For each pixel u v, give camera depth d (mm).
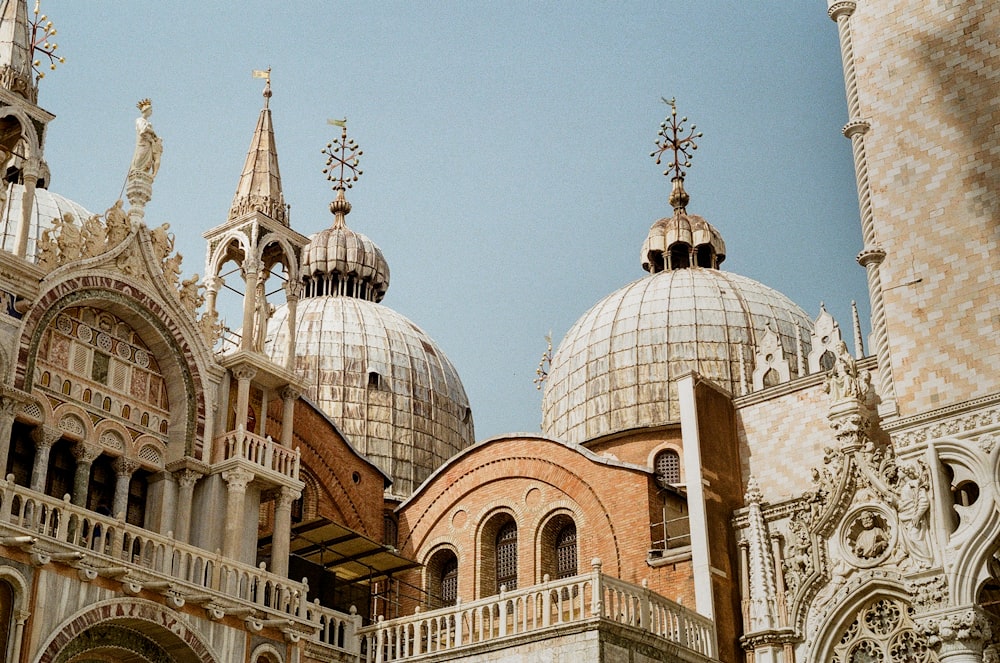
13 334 32562
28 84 36531
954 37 33094
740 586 37875
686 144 67938
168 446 36500
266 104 43719
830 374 37406
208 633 32031
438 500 48750
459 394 69750
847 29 35250
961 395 30219
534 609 33750
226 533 35781
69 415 34156
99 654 30797
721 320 58812
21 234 33750
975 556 29219
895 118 33469
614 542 42531
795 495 38438
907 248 32188
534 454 46406
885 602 34969
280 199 41750
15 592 28000
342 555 43594
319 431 49688
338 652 36125
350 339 66938
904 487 32844
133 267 36312
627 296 61625
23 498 28953
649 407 57188
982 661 28953
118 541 30641
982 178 31578
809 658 35562
